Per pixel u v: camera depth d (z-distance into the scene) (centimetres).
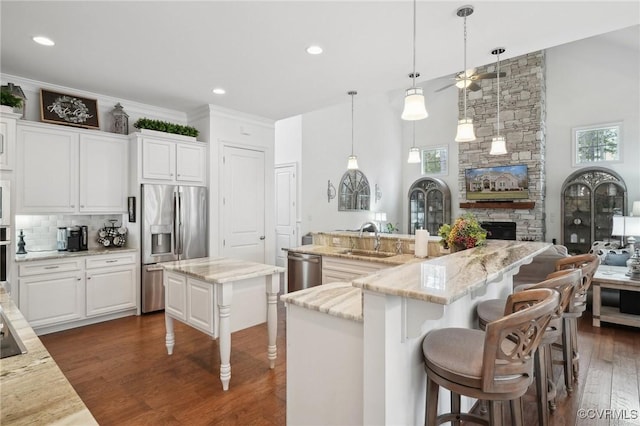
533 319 128
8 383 100
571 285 186
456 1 225
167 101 446
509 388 131
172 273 292
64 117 384
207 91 407
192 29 262
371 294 140
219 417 216
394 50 298
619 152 696
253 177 521
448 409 199
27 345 127
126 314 414
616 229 477
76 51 299
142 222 412
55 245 397
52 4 228
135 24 254
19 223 374
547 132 773
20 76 356
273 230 550
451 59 317
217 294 248
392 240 381
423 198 927
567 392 244
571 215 714
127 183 425
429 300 123
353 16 243
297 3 228
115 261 396
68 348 319
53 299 352
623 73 693
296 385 178
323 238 448
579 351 314
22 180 346
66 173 376
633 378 264
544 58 761
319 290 195
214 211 472
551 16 244
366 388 142
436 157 945
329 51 300
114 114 420
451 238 277
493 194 793
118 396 239
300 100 441
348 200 803
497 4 228
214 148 472
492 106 801
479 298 240
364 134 858
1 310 166
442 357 147
